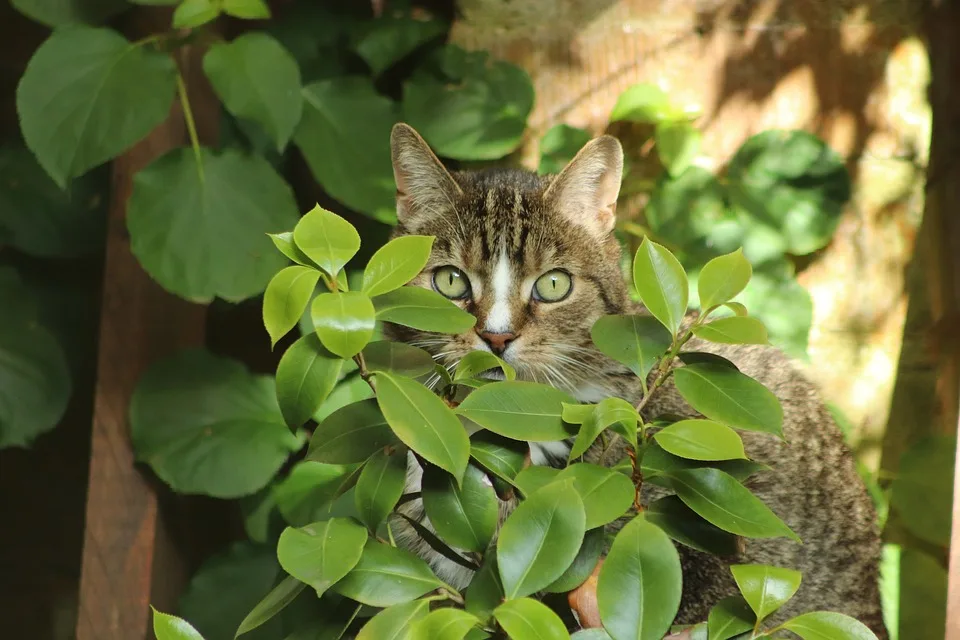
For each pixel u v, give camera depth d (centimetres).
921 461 151
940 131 152
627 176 153
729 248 151
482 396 123
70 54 141
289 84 142
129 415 146
